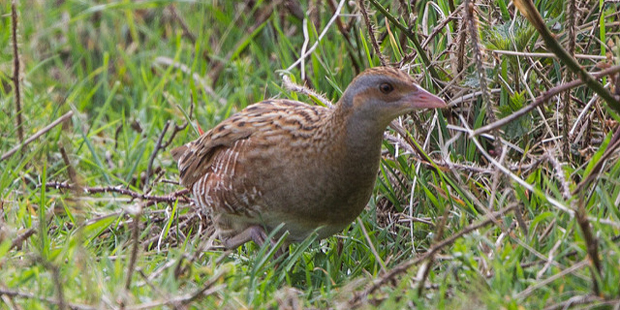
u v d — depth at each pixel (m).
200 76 12.54
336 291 7.20
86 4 13.83
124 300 6.65
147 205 9.52
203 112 11.47
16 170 9.41
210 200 8.54
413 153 8.47
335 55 10.88
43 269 7.33
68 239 7.93
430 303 6.57
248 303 6.97
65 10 13.95
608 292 6.18
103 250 8.27
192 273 7.32
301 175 7.89
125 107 12.85
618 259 6.36
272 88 11.39
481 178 8.46
